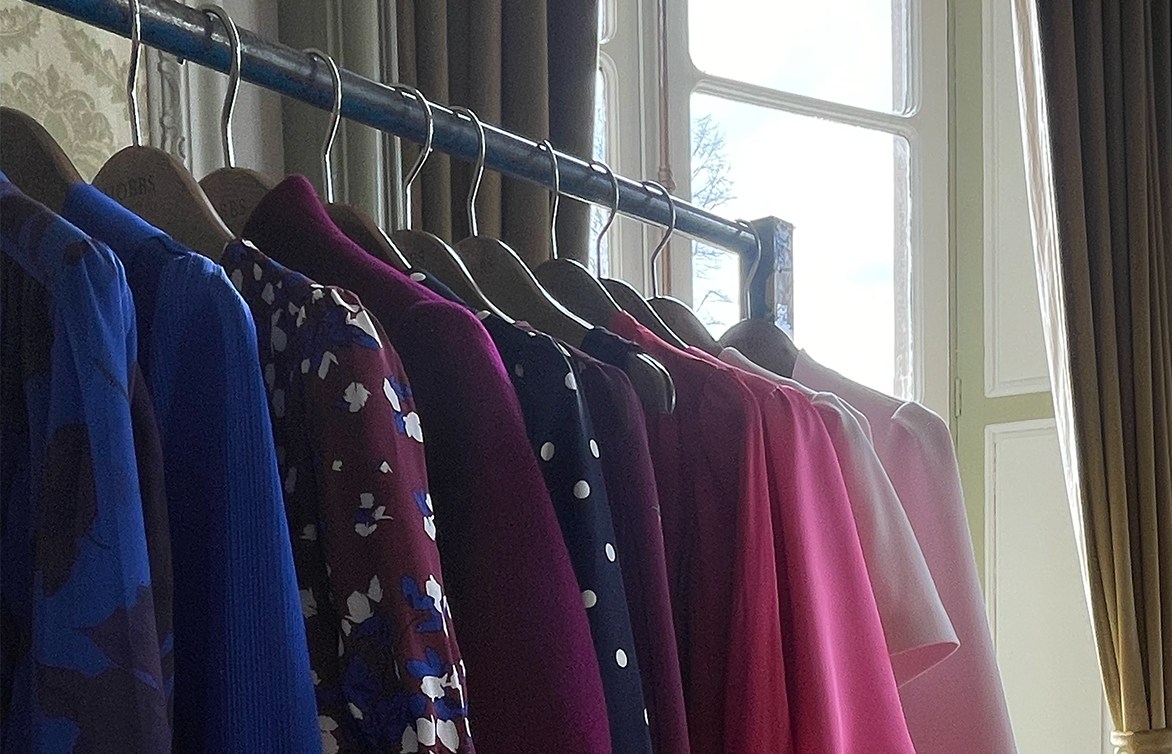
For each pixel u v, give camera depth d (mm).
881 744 711
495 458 563
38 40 1009
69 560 389
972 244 2229
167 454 469
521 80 1315
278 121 1229
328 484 494
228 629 446
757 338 1041
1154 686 1856
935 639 772
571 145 1362
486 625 545
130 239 490
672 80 1903
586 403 634
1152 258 1977
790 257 1138
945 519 897
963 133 2240
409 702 473
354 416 496
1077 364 1896
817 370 986
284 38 1209
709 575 722
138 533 397
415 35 1271
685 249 1904
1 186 449
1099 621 1871
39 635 387
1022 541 2158
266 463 456
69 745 379
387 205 1219
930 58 2215
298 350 518
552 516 563
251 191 719
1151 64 2010
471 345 579
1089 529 1882
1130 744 1843
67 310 401
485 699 538
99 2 619
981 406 2213
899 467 911
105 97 1070
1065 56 1913
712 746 707
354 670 481
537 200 1293
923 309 2203
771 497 721
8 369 428
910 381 2207
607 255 1822
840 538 738
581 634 549
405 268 669
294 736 437
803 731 685
